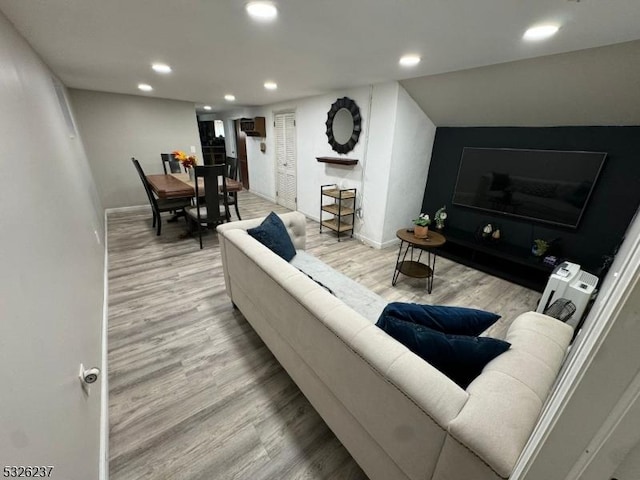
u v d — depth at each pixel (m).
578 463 0.37
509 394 0.74
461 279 2.99
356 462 1.18
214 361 1.80
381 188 3.57
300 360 1.36
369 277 3.00
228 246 1.98
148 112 4.89
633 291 0.29
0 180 0.79
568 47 1.78
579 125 2.51
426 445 0.76
